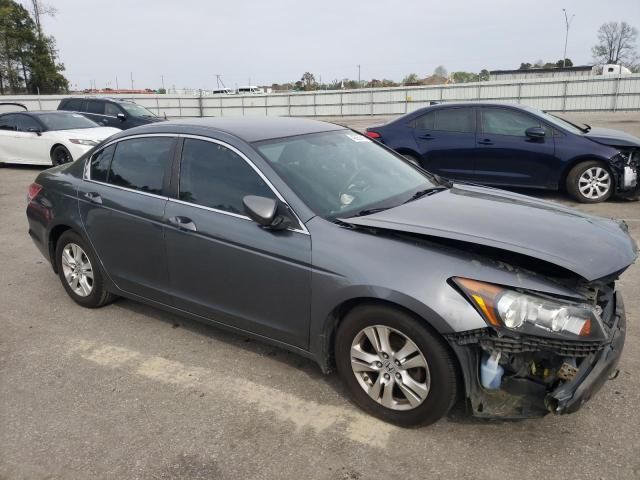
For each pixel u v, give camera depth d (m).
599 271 2.60
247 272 3.28
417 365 2.77
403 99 36.97
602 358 2.63
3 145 13.05
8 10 54.06
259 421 3.02
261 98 41.69
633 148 7.90
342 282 2.86
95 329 4.21
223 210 3.41
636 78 30.69
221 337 4.04
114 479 2.60
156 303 3.98
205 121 3.94
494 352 2.55
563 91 32.44
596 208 7.77
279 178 3.24
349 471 2.62
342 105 39.03
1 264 5.86
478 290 2.55
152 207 3.75
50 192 4.56
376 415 2.99
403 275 2.70
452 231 2.87
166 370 3.59
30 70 56.94
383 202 3.39
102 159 4.25
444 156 8.79
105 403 3.23
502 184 8.55
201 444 2.84
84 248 4.37
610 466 2.59
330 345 3.13
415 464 2.65
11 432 2.97
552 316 2.46
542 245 2.75
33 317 4.46
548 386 2.59
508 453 2.70
